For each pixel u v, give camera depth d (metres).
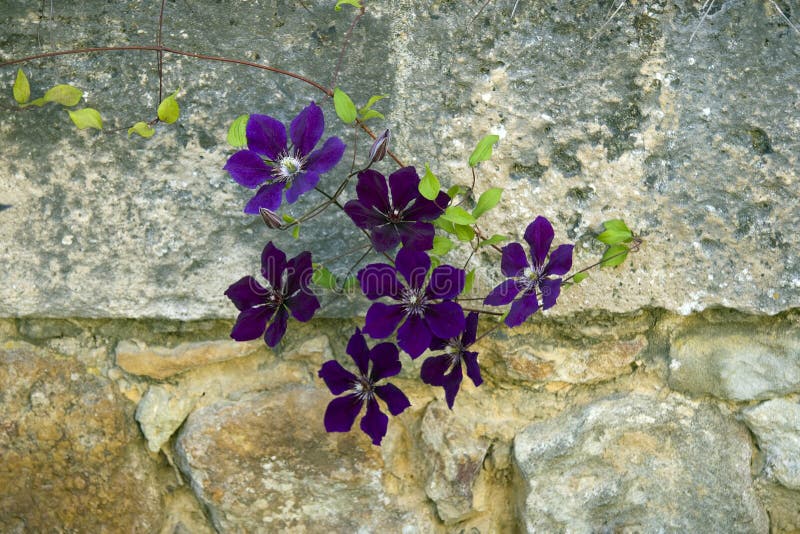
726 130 0.82
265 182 0.73
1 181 0.80
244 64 0.81
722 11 0.81
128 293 0.83
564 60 0.82
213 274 0.83
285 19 0.81
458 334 0.76
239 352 0.86
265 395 0.86
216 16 0.81
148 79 0.81
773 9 0.81
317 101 0.82
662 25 0.81
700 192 0.83
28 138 0.80
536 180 0.83
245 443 0.86
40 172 0.81
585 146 0.83
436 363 0.79
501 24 0.82
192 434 0.86
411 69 0.82
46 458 0.86
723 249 0.83
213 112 0.81
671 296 0.84
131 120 0.81
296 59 0.81
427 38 0.82
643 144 0.82
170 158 0.81
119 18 0.80
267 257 0.75
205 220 0.82
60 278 0.82
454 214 0.74
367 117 0.78
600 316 0.85
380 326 0.75
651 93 0.82
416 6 0.81
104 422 0.86
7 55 0.80
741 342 0.86
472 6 0.81
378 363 0.78
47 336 0.85
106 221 0.82
